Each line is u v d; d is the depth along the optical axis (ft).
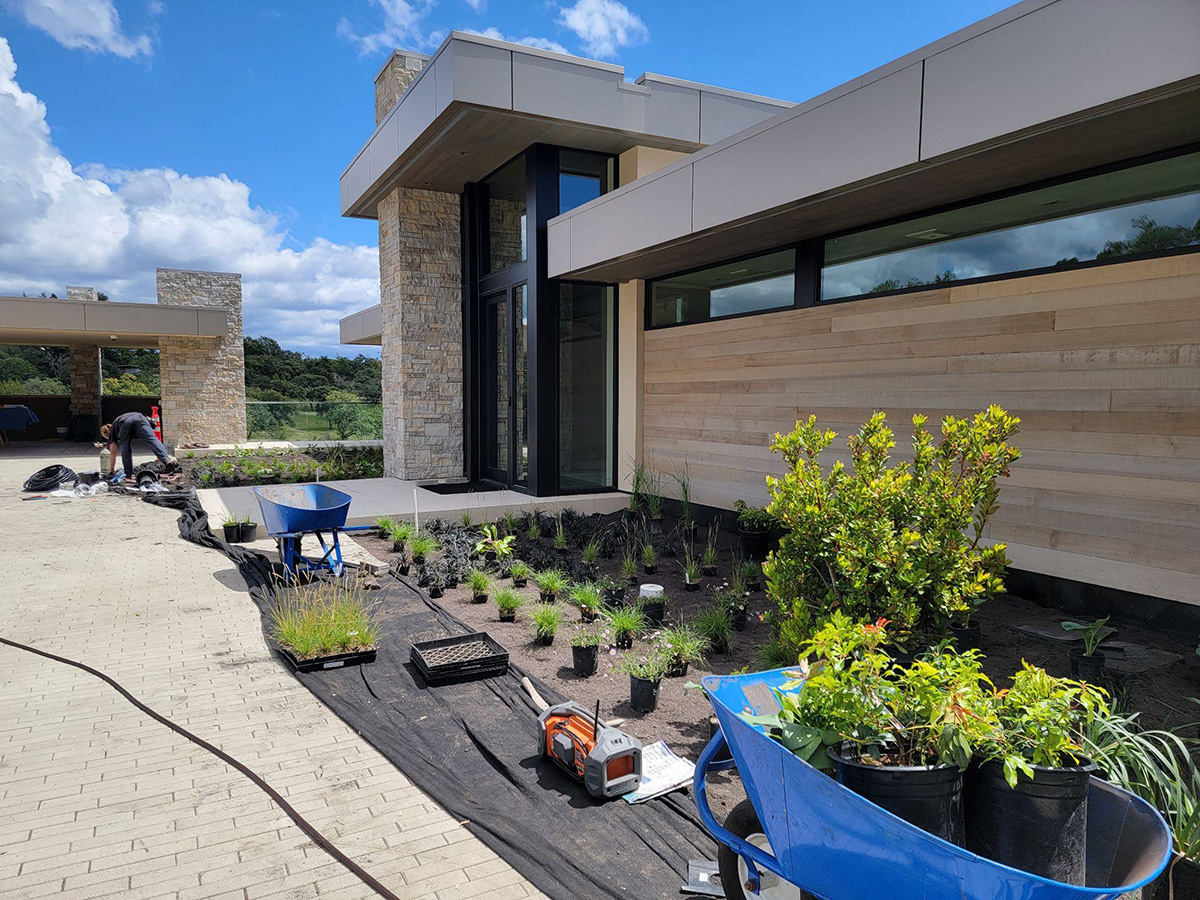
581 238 29.60
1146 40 12.06
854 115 17.56
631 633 16.76
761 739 6.06
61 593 20.89
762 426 26.84
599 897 8.11
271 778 10.89
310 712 13.25
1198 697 12.76
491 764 11.34
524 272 34.04
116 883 8.38
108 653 16.20
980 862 5.01
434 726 12.59
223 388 70.18
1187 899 6.96
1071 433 17.48
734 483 28.37
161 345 67.82
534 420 33.27
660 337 32.19
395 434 41.81
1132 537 16.40
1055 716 6.17
